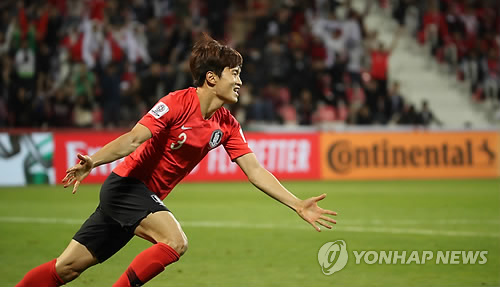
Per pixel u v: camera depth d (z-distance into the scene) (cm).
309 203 1566
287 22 7550
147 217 1484
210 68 1505
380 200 4428
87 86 6450
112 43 6750
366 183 5819
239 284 1980
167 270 2184
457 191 5072
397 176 6334
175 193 4956
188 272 2153
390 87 7969
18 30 6619
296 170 6134
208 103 1530
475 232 2988
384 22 8588
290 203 1581
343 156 6244
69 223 3353
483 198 4559
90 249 1529
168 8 7588
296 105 6812
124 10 7206
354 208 3981
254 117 6612
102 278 2061
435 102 8012
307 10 7938
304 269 2200
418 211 3834
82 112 6362
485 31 8381
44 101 6309
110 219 1530
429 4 8312
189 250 2562
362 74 7238
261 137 6056
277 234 2969
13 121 6225
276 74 7019
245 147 1642
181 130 1508
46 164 5656
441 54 8200
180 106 1495
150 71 6431
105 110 6394
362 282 1997
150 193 1529
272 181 1622
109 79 6412
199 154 1567
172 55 6938
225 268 2219
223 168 6006
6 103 6262
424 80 8119
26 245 2684
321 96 7031
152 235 1488
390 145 6347
